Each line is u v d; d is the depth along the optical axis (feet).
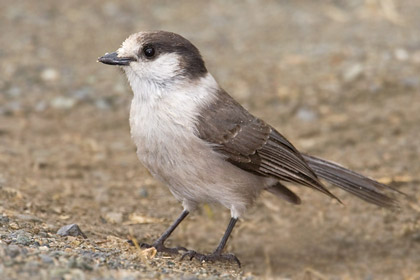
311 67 60.39
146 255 29.25
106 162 45.50
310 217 39.24
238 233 37.60
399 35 66.85
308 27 70.74
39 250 25.40
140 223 36.83
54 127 51.03
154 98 30.60
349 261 34.50
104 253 27.71
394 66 59.41
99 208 37.91
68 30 70.44
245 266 33.40
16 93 56.29
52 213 35.32
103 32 70.08
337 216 39.24
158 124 30.25
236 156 31.63
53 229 31.60
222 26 71.72
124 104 55.16
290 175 33.09
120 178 43.16
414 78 56.80
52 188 39.65
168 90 30.71
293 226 38.37
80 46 66.49
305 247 36.09
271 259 34.53
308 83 57.16
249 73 59.36
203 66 32.12
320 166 35.45
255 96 54.80
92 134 50.39
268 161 32.68
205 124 30.78
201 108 31.01
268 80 57.93
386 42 65.00
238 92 55.42
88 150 47.39
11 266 22.27
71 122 52.06
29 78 59.06
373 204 37.60
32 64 61.82
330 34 68.39
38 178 41.22
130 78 31.45
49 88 57.62
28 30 69.92
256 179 32.78
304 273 32.99
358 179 35.14
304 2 79.30
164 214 38.45
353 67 59.16
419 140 47.55
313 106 53.31
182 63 31.04
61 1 79.05
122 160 46.09
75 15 74.79
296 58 62.49
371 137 48.55
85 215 36.27
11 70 60.29
